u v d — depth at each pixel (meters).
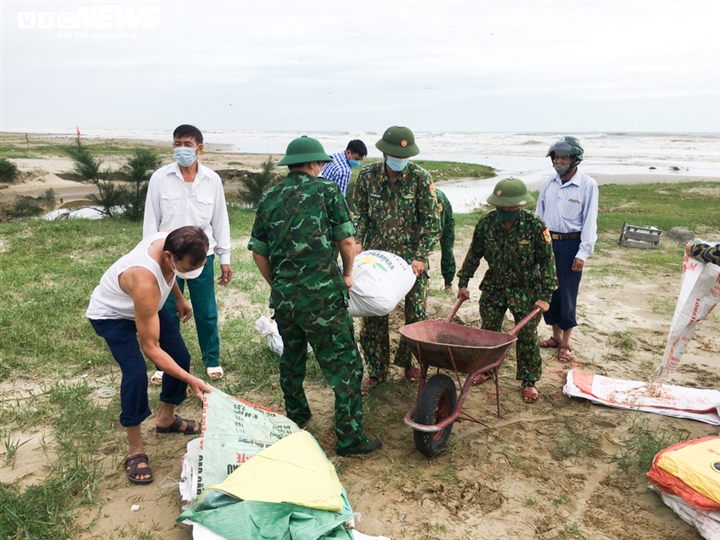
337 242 3.65
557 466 3.68
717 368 5.39
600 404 4.55
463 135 133.25
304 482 2.89
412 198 4.52
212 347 4.84
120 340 3.33
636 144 82.62
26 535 2.83
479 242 4.54
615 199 20.88
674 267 9.49
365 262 4.21
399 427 4.16
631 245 11.43
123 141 80.50
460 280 4.70
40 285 7.18
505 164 45.56
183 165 4.53
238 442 3.13
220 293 7.28
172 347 3.67
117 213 14.80
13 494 3.11
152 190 4.61
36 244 9.91
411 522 3.10
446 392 3.78
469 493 3.36
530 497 3.34
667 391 4.63
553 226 5.37
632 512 3.23
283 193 3.44
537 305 4.37
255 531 2.60
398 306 6.89
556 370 5.29
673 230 12.55
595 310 7.08
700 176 33.47
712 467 3.09
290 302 3.45
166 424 3.93
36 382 4.66
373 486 3.42
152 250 3.21
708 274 3.99
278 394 4.61
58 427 3.95
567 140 5.21
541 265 4.38
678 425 4.21
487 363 3.64
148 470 3.42
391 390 4.73
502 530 3.05
